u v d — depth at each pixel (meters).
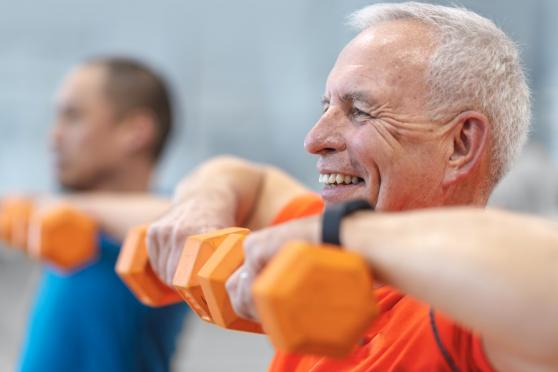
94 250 2.18
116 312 2.28
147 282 1.33
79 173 2.65
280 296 0.78
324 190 1.26
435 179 1.21
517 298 0.74
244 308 0.92
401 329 1.14
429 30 1.21
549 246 0.77
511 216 0.82
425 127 1.20
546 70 4.80
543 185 3.49
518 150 1.31
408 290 0.81
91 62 2.70
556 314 0.74
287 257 0.80
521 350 0.76
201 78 6.38
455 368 1.02
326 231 0.86
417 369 1.07
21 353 2.43
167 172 6.25
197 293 1.07
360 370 1.15
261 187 1.70
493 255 0.76
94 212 2.17
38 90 6.43
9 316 5.12
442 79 1.19
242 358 4.93
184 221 1.30
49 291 2.35
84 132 2.63
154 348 2.35
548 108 4.76
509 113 1.26
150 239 1.29
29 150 6.41
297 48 6.13
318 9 6.00
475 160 1.22
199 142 6.33
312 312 0.80
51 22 6.43
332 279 0.80
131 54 6.49
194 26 6.39
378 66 1.20
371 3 1.49
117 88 2.64
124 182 2.67
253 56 6.29
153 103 2.68
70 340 2.28
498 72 1.23
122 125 2.65
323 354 0.83
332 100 1.25
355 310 0.81
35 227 2.19
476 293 0.76
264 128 6.29
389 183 1.20
